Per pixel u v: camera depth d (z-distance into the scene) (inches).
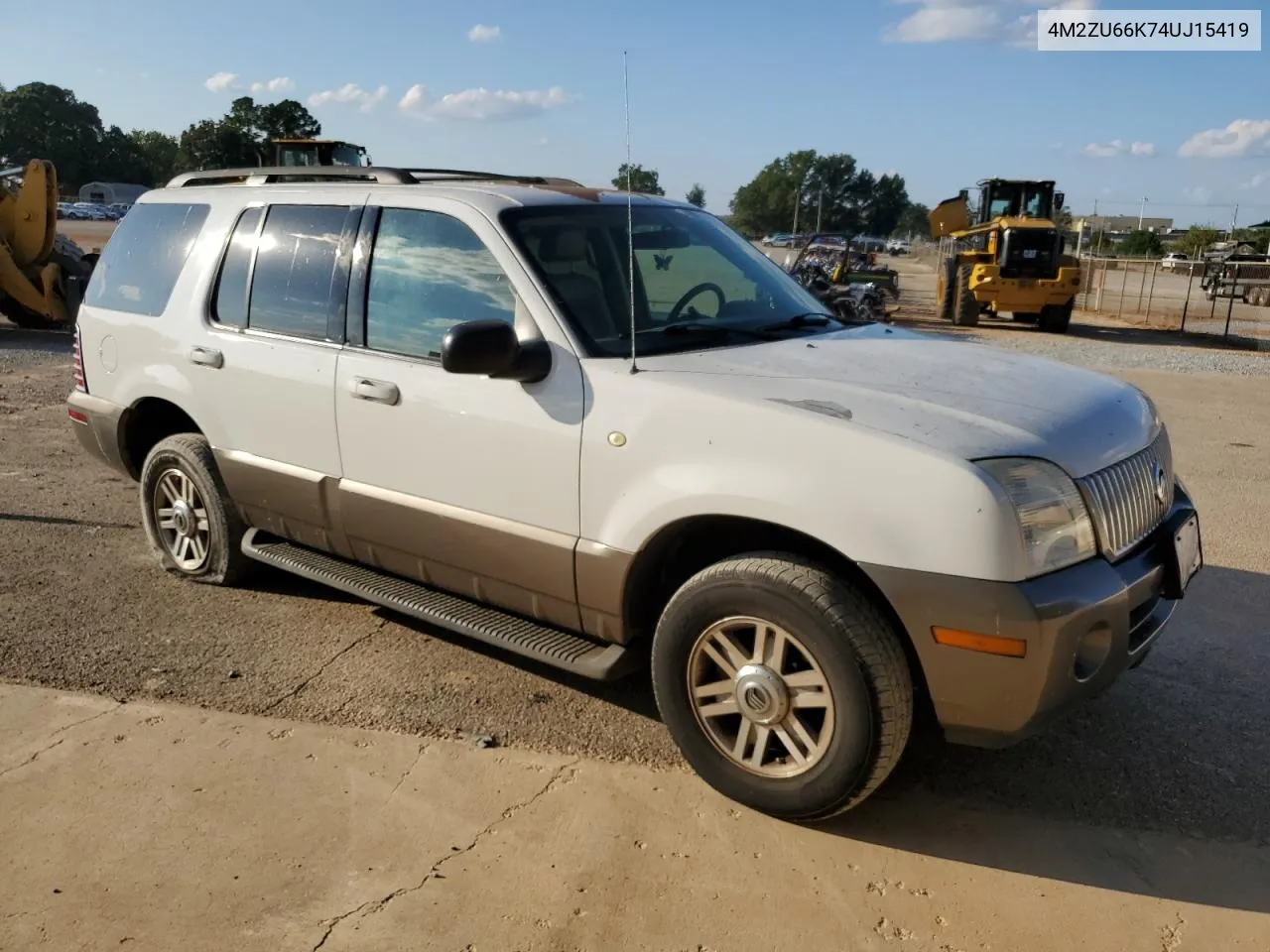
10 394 411.5
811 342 154.6
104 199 3548.2
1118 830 129.2
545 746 147.3
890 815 132.0
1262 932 111.2
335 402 167.2
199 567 205.0
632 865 121.3
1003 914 113.9
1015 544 112.7
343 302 169.2
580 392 139.1
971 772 142.3
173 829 126.7
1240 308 1202.0
